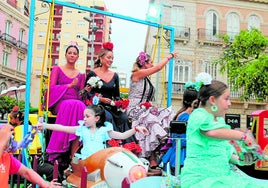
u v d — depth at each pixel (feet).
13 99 98.12
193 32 94.43
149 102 19.56
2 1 120.57
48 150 16.76
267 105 96.07
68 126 15.74
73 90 19.01
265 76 69.51
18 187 14.76
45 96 18.94
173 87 92.68
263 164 19.44
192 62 94.12
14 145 11.94
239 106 95.71
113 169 12.30
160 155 18.54
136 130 15.58
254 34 73.51
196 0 94.84
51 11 19.30
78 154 14.82
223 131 10.20
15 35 131.23
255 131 21.61
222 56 90.02
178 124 12.01
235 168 12.08
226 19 96.63
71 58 19.72
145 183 11.66
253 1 97.86
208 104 10.86
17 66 134.62
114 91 19.51
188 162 10.66
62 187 14.06
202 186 9.89
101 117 15.35
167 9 92.89
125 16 21.66
